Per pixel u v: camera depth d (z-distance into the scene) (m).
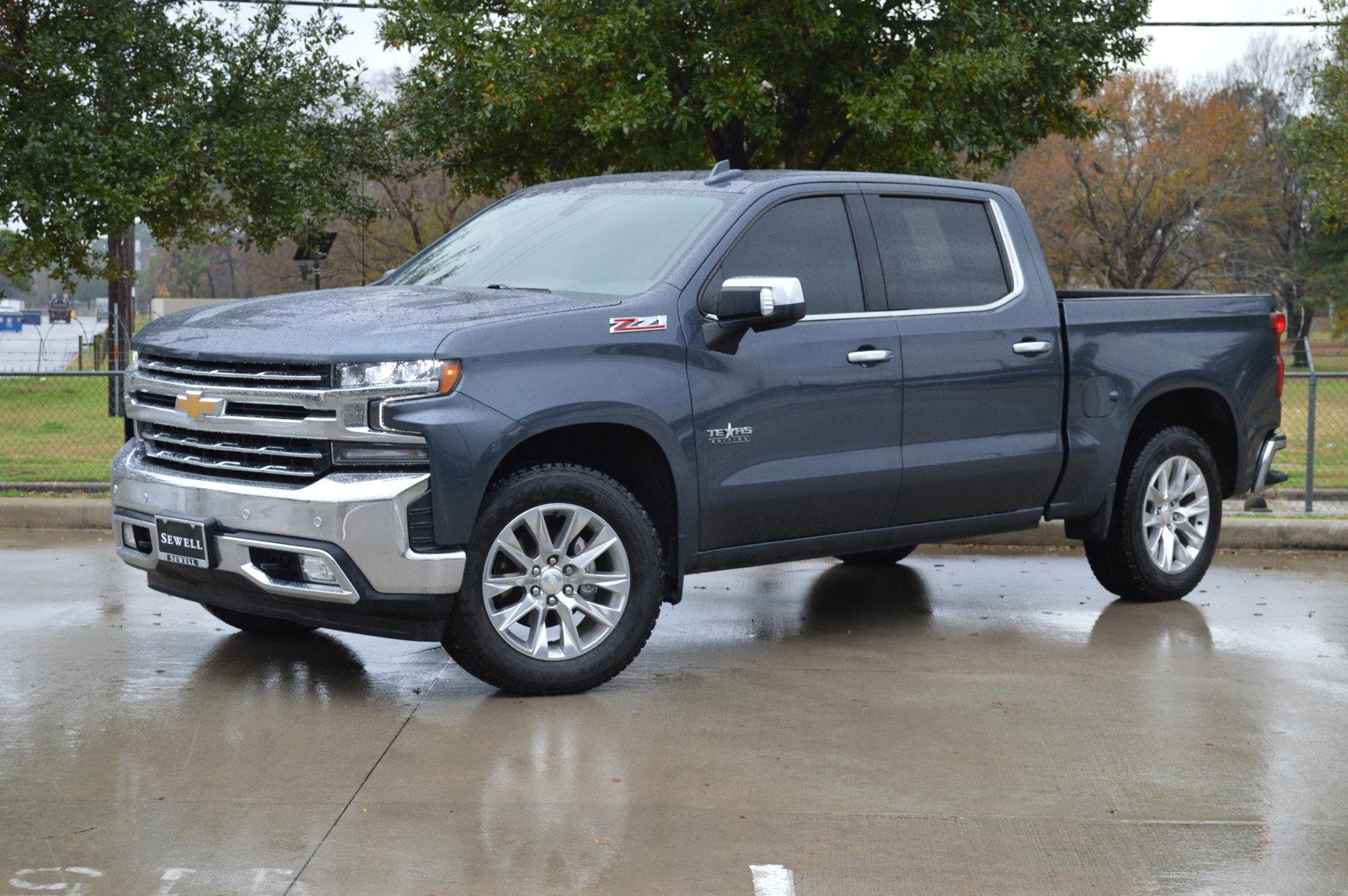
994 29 20.59
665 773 4.80
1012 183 56.81
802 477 6.32
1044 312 7.25
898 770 4.86
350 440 5.34
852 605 7.82
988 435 7.00
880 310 6.66
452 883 3.82
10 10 21.42
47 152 20.58
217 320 5.91
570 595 5.80
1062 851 4.11
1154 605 7.87
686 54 19.94
